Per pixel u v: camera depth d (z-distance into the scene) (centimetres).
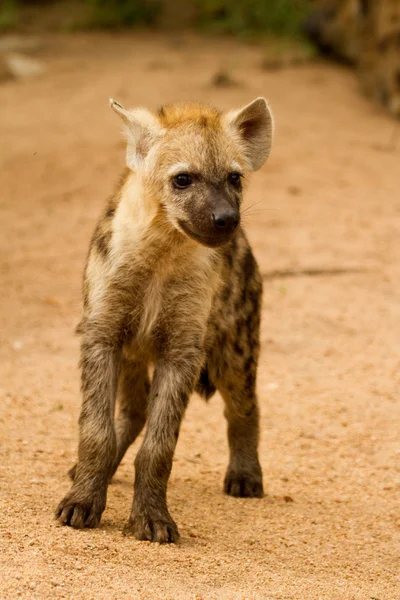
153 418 792
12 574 646
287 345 1310
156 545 739
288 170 2033
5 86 2777
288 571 727
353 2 2769
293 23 3161
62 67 2984
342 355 1282
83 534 736
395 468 991
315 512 878
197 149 805
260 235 1694
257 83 2680
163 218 804
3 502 780
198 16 3553
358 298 1459
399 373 1221
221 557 736
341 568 753
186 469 965
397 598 700
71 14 3662
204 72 2812
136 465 780
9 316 1375
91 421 778
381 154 2180
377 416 1113
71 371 1201
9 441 965
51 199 1894
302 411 1126
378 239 1695
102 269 806
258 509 874
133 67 2941
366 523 857
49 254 1625
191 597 645
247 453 927
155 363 837
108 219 831
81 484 768
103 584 651
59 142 2162
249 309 909
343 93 2642
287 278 1526
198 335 814
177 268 803
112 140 2173
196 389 938
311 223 1759
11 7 3650
